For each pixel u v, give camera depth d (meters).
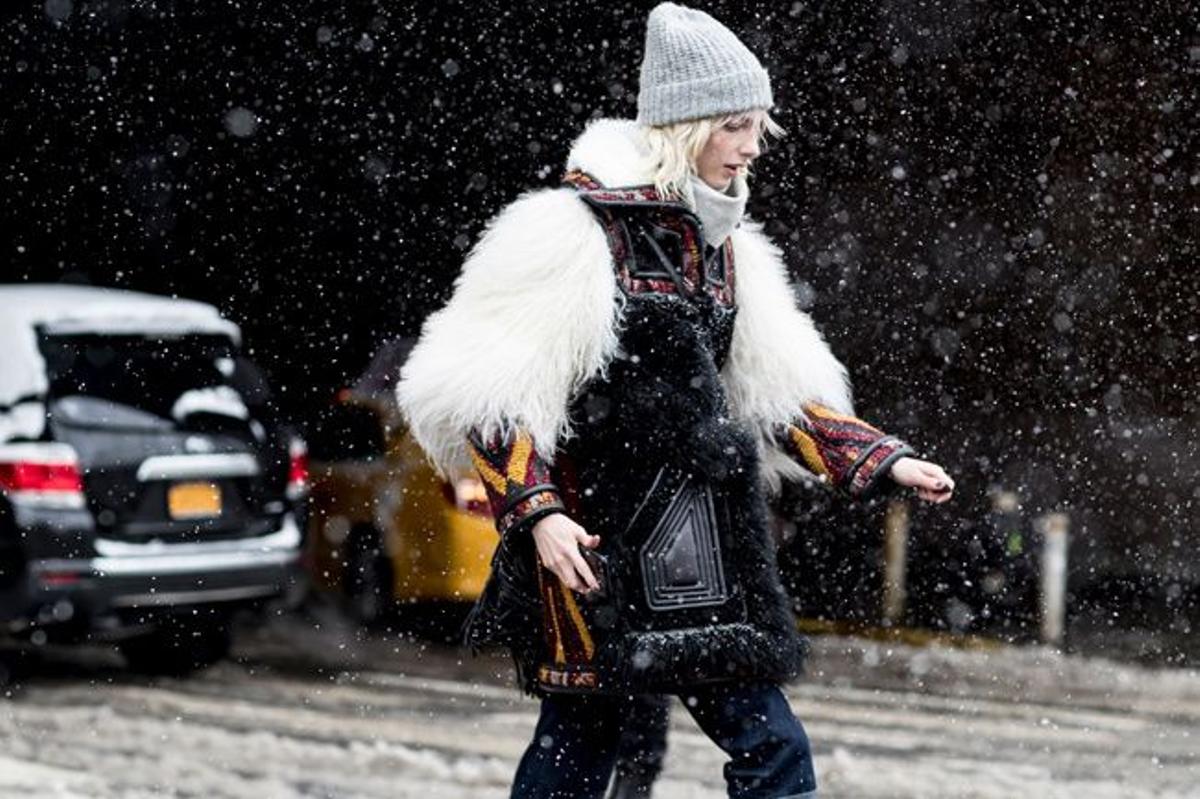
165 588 23.45
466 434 9.20
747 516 9.29
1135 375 35.59
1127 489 35.53
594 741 9.53
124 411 23.77
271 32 45.53
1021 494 36.31
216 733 19.61
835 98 37.88
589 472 9.24
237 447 24.36
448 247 45.09
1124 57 35.16
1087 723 21.16
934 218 37.28
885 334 37.81
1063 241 36.16
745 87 9.48
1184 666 27.02
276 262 47.56
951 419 37.19
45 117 49.09
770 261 10.05
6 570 22.95
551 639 9.30
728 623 9.16
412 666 26.06
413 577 27.34
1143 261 35.47
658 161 9.48
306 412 29.03
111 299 24.83
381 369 29.11
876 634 30.42
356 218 46.34
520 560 9.27
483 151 44.31
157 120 48.09
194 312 25.03
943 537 36.84
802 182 38.38
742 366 9.89
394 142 45.47
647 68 9.55
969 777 17.25
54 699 22.55
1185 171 34.84
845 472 9.80
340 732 19.97
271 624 30.00
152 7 46.00
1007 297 36.72
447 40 43.75
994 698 23.50
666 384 9.23
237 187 47.91
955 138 36.94
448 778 17.03
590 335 9.16
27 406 23.38
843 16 37.44
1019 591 34.28
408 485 27.48
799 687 24.23
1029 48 36.00
